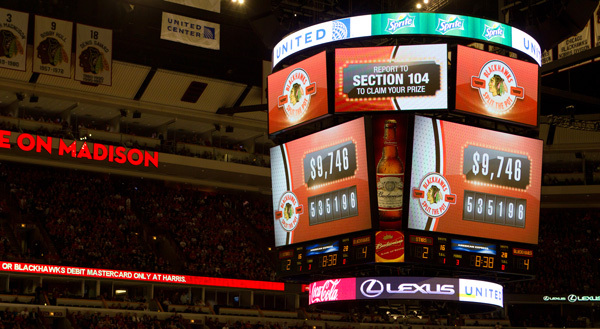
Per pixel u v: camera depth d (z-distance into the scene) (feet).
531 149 96.32
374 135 90.53
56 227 155.63
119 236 163.43
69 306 136.67
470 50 92.02
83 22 152.25
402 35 91.25
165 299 156.76
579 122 149.69
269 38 110.52
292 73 97.35
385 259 88.84
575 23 102.47
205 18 151.12
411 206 89.15
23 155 163.94
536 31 105.29
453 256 90.58
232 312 158.71
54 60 143.33
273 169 100.68
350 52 92.58
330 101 92.43
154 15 160.76
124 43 161.17
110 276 145.89
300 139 97.91
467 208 91.81
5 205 155.74
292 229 98.02
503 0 109.60
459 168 91.76
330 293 94.84
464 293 91.45
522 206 95.04
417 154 89.92
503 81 93.97
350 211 91.86
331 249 93.86
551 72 125.29
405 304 97.71
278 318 160.45
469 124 93.40
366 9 117.50
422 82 90.68
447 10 118.62
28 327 125.18
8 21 140.97
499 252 93.35
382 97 91.09
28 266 136.15
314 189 95.96
